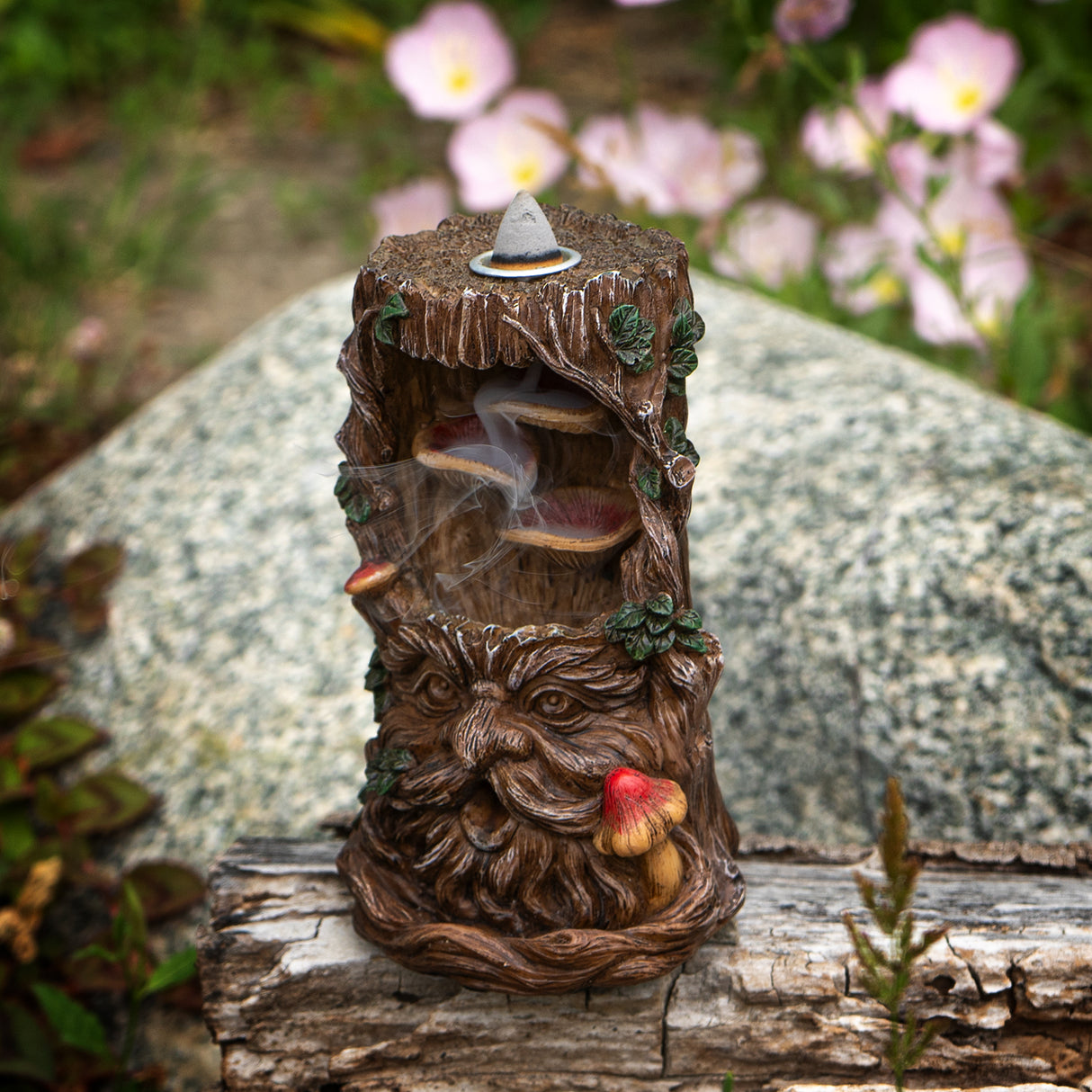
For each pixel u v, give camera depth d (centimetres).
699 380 270
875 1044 151
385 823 151
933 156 342
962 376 348
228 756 228
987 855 172
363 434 143
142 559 264
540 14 649
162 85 647
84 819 221
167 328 455
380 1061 156
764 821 208
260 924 161
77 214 529
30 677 250
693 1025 152
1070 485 215
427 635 144
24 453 356
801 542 223
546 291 129
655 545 136
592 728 143
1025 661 198
